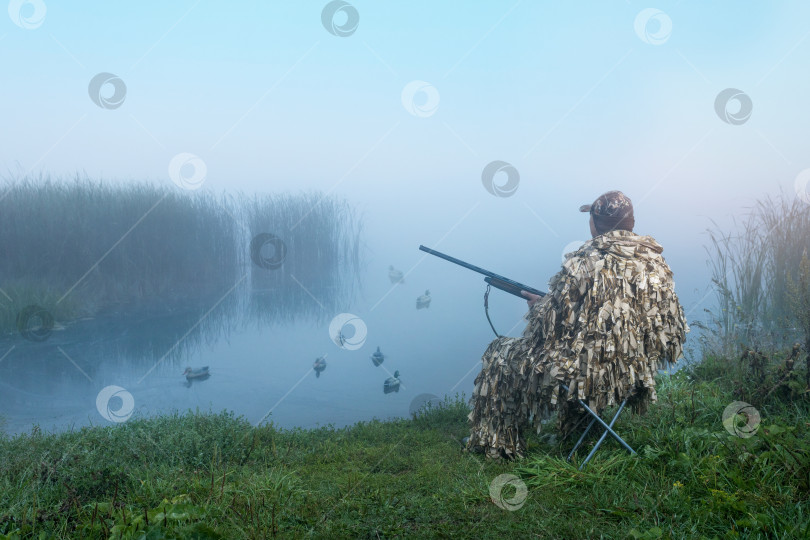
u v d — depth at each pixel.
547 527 2.37
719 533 2.20
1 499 2.65
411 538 2.37
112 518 2.42
